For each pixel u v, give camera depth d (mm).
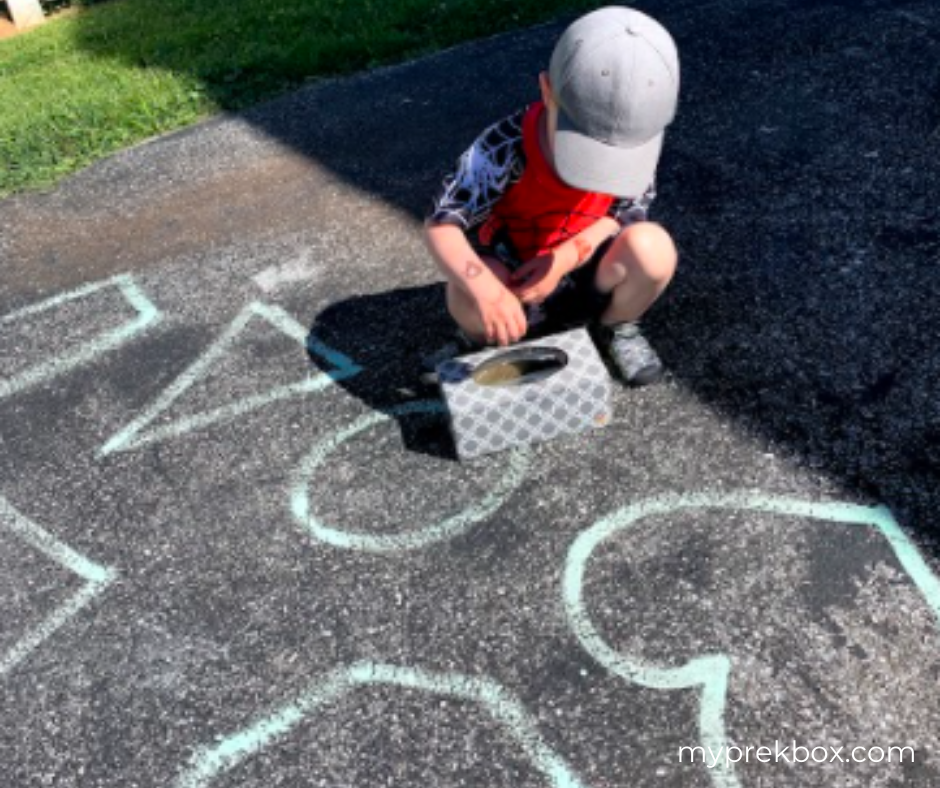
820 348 2604
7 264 3355
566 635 1998
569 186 2188
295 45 4562
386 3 4914
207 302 3051
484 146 2252
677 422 2428
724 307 2779
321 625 2072
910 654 1902
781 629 1967
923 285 2775
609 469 2328
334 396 2633
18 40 5484
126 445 2561
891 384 2473
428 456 2422
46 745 1919
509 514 2252
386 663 1988
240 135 3988
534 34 4484
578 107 2062
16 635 2125
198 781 1834
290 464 2445
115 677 2023
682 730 1825
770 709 1842
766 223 3102
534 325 2645
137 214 3551
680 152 3512
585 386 2320
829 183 3252
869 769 1741
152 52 4809
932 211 3064
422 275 3055
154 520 2346
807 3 4449
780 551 2109
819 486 2236
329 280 3084
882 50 3992
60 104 4277
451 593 2104
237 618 2105
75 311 3082
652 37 2068
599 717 1858
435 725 1876
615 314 2500
